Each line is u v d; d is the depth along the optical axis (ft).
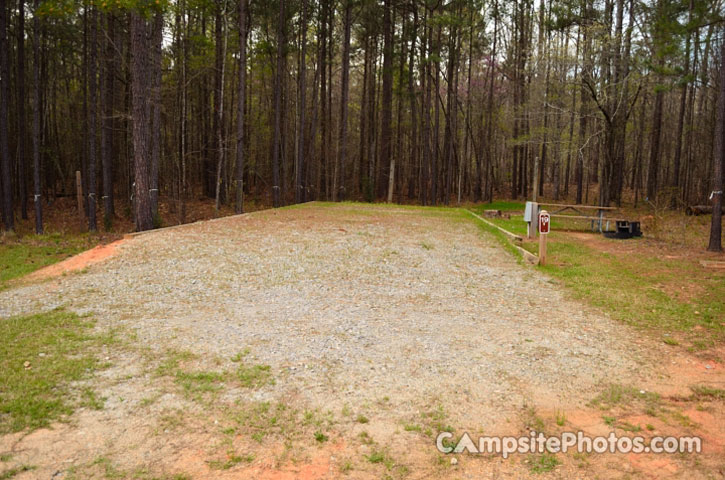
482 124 125.39
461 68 128.57
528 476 10.53
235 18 93.86
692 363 17.07
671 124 123.75
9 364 15.65
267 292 25.68
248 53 99.76
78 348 17.24
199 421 12.45
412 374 15.56
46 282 27.50
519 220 67.15
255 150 113.50
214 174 106.52
